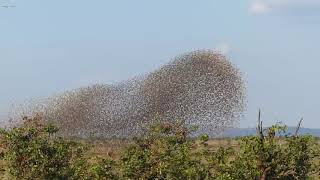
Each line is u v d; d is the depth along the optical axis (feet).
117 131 181.16
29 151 63.82
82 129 178.70
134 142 66.85
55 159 64.64
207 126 166.81
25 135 64.90
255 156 58.80
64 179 64.95
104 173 63.82
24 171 63.98
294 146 58.85
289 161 58.95
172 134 65.16
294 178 59.31
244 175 58.54
